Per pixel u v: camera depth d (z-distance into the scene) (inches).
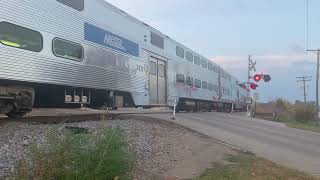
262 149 689.0
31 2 595.8
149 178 397.4
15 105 608.7
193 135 716.7
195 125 890.7
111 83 792.3
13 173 337.1
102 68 764.0
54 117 686.5
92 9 741.9
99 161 335.9
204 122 992.2
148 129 678.5
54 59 636.1
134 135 590.2
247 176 440.5
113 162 341.1
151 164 451.5
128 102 882.1
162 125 765.3
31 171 326.3
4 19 547.8
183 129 773.9
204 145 621.9
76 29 692.1
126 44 864.9
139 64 928.9
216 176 426.6
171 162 475.5
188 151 555.5
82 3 712.4
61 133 365.1
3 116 686.5
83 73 705.6
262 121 1343.5
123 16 859.4
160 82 1078.4
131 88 879.7
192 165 473.1
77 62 690.2
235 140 749.9
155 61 1043.9
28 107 627.8
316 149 747.4
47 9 626.5
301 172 522.0
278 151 687.7
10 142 431.8
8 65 552.7
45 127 527.5
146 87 963.3
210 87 1649.9
